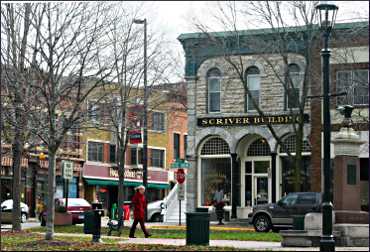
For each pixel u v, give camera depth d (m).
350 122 28.95
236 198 44.78
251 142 45.38
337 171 26.52
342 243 25.33
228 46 44.09
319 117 41.94
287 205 33.69
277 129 43.62
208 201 45.56
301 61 42.28
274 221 33.88
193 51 45.97
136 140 38.56
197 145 45.78
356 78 40.69
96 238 24.11
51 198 22.53
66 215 38.66
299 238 24.83
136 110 38.19
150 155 70.88
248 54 44.25
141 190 28.38
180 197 39.03
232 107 44.97
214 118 45.34
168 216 47.72
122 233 31.56
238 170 45.31
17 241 23.28
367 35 40.56
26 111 24.47
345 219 26.02
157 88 43.38
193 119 45.94
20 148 30.05
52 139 22.33
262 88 44.00
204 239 22.02
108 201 68.75
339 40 41.06
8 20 30.70
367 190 39.81
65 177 34.06
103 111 31.61
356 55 41.19
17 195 30.36
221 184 45.41
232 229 35.84
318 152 41.94
